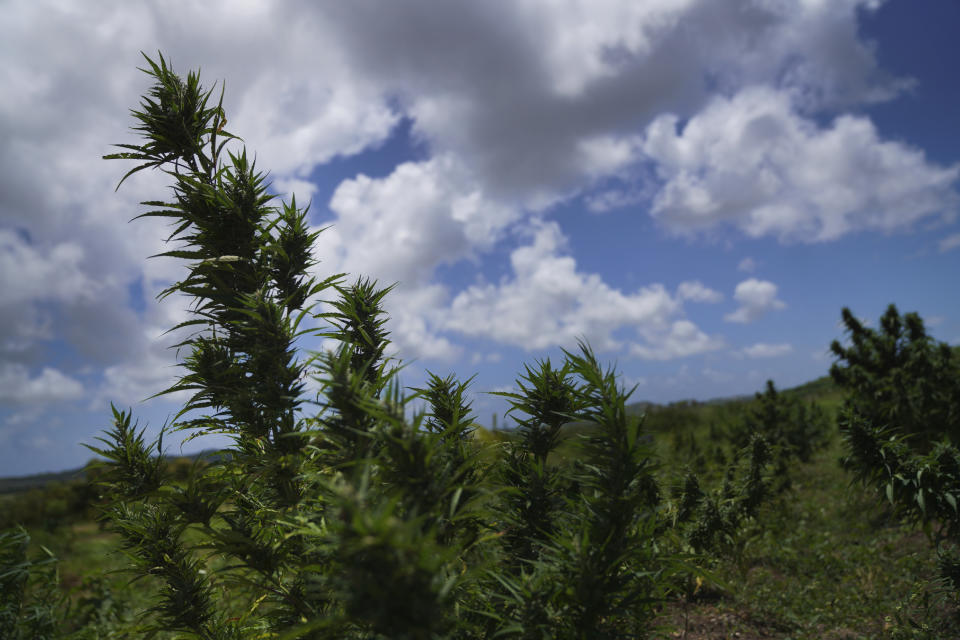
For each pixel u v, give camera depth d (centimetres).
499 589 185
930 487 369
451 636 160
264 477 205
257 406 211
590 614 155
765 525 616
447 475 153
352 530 115
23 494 2027
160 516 244
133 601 484
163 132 238
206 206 231
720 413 1781
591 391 179
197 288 222
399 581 109
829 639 433
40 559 287
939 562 394
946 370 761
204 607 240
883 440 396
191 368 222
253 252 236
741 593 529
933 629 383
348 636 157
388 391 155
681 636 444
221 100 248
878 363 852
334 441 164
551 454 224
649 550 166
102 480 222
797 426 1176
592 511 166
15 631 264
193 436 220
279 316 209
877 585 518
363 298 249
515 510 203
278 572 219
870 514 730
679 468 455
